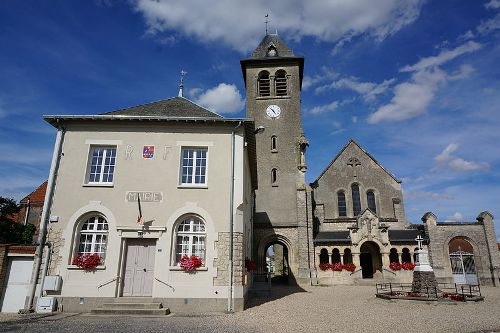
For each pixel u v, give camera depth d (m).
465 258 27.67
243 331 9.49
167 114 15.81
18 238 20.05
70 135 15.00
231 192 14.35
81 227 14.09
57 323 10.45
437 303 15.22
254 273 26.69
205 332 9.25
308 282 26.17
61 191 14.24
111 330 9.37
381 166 31.94
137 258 13.82
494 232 27.44
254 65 33.47
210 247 13.71
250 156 19.06
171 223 13.94
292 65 33.09
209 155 14.91
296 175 29.53
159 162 14.74
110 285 13.25
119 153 14.82
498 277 26.41
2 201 20.20
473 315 12.44
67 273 13.33
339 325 10.55
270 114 31.59
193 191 14.39
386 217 30.59
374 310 13.63
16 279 13.36
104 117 14.81
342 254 27.23
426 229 27.69
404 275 26.08
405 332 9.65
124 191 14.31
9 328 9.62
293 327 10.17
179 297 13.15
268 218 28.41
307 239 27.30
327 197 31.56
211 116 15.72
